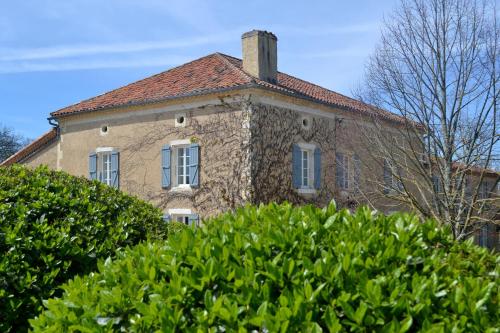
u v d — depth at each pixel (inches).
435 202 457.1
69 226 199.5
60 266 188.2
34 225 190.4
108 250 203.9
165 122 609.0
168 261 118.3
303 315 96.5
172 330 98.8
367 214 140.2
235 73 576.4
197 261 112.8
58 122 733.3
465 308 98.0
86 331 105.0
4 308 169.6
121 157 649.6
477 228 464.8
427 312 96.7
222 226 137.2
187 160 598.2
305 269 108.1
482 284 106.2
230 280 109.0
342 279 104.3
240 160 535.2
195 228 141.7
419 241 124.2
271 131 555.8
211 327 98.7
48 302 121.3
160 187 607.2
